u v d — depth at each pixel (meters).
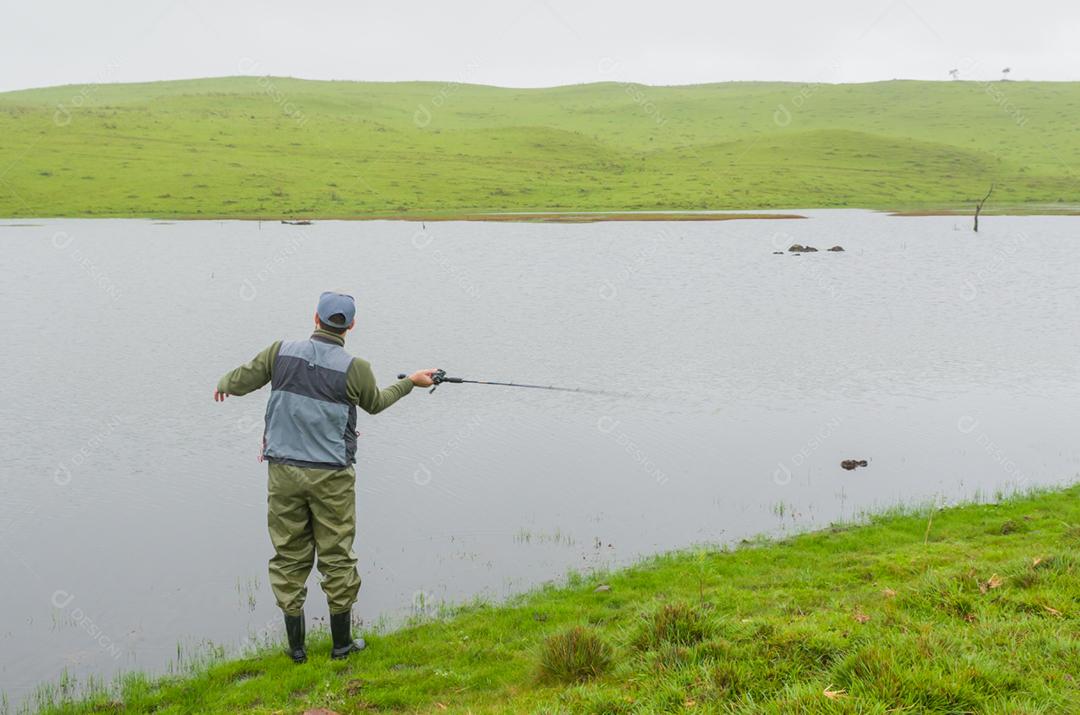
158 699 6.98
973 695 4.78
